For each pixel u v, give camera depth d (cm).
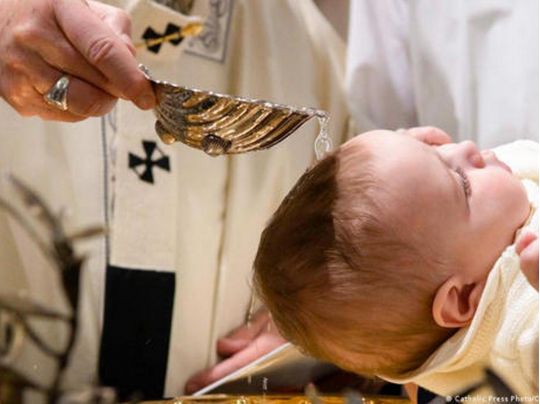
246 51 138
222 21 137
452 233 113
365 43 143
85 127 130
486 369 111
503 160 122
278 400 123
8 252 120
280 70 139
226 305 135
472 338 111
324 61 144
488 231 114
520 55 134
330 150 121
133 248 129
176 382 132
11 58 110
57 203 126
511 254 110
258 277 118
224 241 135
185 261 133
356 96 144
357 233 113
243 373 127
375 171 113
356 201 113
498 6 135
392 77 144
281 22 140
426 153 114
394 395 125
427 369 114
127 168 130
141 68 108
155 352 130
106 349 128
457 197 114
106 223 129
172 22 130
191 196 133
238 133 104
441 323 113
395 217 112
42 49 109
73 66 108
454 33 138
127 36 115
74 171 129
